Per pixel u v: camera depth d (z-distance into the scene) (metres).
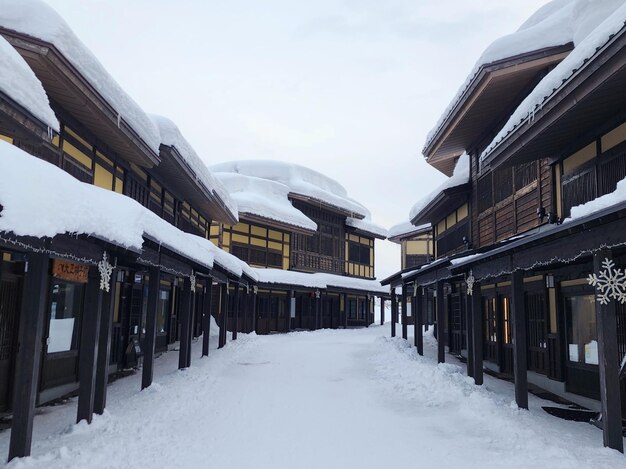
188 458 5.13
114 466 4.78
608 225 5.17
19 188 4.14
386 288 34.75
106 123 9.09
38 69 7.11
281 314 27.36
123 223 6.03
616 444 5.25
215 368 11.76
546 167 10.41
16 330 7.39
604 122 8.17
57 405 7.98
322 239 31.64
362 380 10.45
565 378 9.34
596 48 6.07
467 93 12.23
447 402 8.02
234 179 27.94
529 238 6.49
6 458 4.94
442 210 18.55
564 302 9.48
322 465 4.99
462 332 15.54
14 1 6.59
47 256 4.96
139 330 13.27
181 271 10.22
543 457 5.07
